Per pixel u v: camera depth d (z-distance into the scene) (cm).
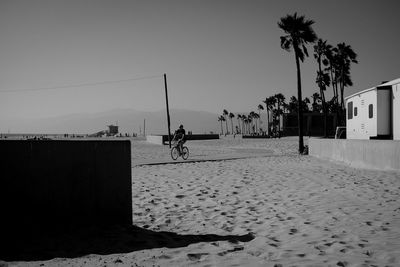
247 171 1644
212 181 1325
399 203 856
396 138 2022
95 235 605
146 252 518
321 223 682
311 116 6662
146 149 3966
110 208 670
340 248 521
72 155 637
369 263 454
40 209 603
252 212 800
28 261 473
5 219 570
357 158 1741
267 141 5419
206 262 469
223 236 617
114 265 458
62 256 498
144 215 789
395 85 2028
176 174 1577
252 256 494
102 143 666
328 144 2192
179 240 595
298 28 3044
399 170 1411
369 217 718
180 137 2481
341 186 1138
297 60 3058
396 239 560
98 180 661
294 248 530
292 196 986
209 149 3944
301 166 1844
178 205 895
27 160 595
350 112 2566
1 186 571
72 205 634
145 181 1355
